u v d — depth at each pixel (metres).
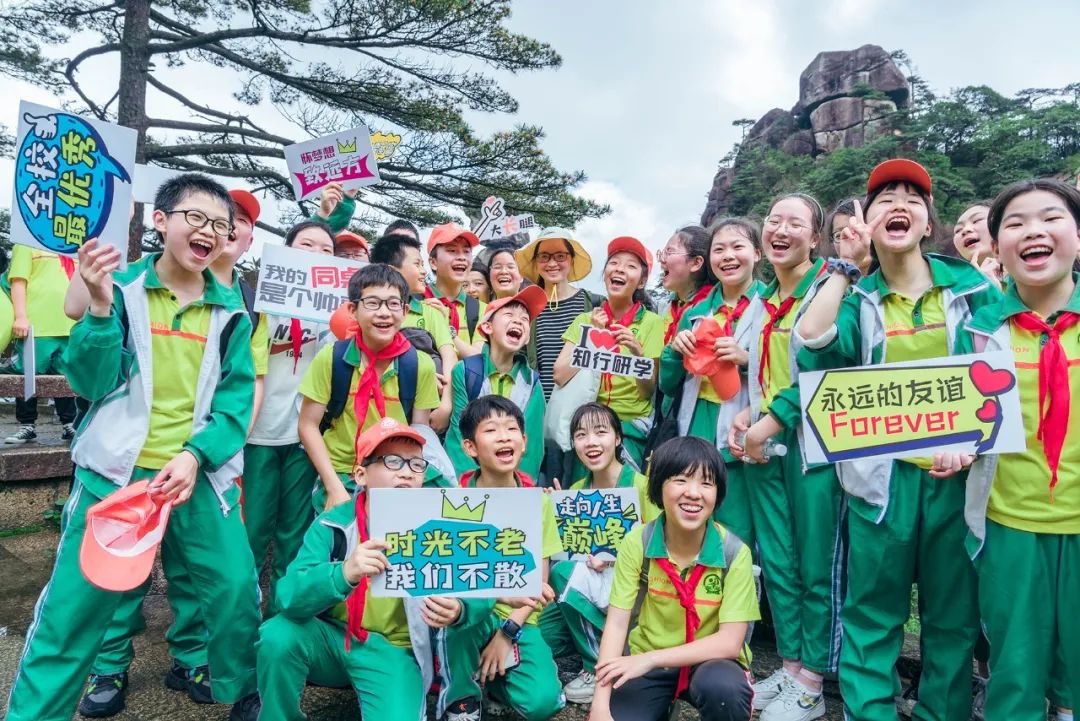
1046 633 2.08
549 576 3.04
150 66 11.35
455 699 2.43
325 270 3.19
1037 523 2.08
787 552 2.87
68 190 2.19
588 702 2.78
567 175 13.31
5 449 4.94
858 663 2.39
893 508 2.35
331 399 2.81
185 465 2.22
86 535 1.99
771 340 2.95
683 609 2.37
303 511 3.19
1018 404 2.06
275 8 11.50
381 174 12.71
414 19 11.45
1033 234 2.06
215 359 2.44
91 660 2.17
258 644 2.23
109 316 2.14
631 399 3.62
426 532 2.22
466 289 4.93
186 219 2.29
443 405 3.31
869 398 2.22
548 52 12.54
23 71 11.46
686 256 3.58
